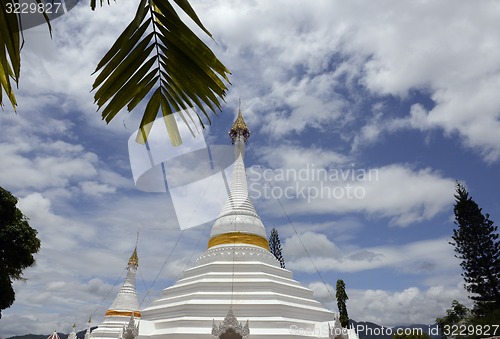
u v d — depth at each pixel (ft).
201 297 81.30
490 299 134.62
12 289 83.25
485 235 140.67
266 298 80.18
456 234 148.46
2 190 84.12
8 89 12.48
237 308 77.15
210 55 14.12
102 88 14.39
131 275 148.66
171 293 92.79
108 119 14.98
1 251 81.05
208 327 74.08
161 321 81.66
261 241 101.45
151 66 14.71
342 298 140.26
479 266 138.82
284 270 95.81
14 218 85.87
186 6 12.62
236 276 86.99
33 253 88.22
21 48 11.69
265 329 73.15
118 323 130.00
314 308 86.02
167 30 13.92
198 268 94.68
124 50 13.58
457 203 151.33
